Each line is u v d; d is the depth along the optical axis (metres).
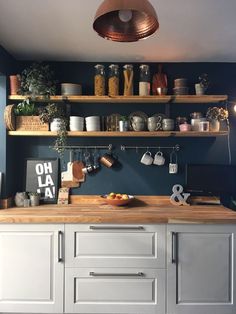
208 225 2.16
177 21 1.92
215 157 2.78
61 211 2.36
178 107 2.78
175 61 2.75
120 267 2.16
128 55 2.59
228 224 2.15
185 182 2.77
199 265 2.16
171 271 2.15
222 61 2.76
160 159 2.73
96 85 2.58
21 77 2.55
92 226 2.16
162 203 2.75
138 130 2.55
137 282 2.16
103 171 2.78
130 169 2.79
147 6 1.08
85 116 2.78
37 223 2.16
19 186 2.78
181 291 2.15
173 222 2.14
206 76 2.74
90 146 2.78
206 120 2.57
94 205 2.65
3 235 2.16
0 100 2.50
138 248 2.16
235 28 2.04
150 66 2.77
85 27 2.03
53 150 2.79
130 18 1.24
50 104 2.58
